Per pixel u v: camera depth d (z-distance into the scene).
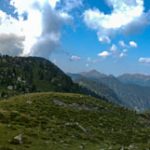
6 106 78.88
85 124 78.38
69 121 77.06
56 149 43.88
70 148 47.66
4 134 43.44
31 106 82.88
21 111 75.62
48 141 47.47
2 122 54.66
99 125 82.44
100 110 103.75
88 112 94.75
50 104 90.69
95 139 63.22
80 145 52.16
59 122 67.81
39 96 100.56
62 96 106.31
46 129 58.16
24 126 55.81
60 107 90.38
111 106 115.62
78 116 85.75
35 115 74.06
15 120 57.81
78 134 61.75
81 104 102.81
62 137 55.31
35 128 56.56
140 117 116.00
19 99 94.44
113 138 71.25
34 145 42.53
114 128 83.44
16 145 40.19
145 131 90.81
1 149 36.53
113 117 98.75
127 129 87.06
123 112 113.56
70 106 96.44
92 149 51.44
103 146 57.06
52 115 79.00
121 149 54.22
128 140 74.00
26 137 44.78
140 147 59.50
